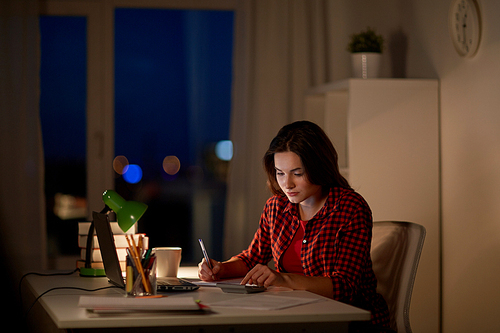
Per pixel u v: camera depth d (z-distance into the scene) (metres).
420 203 2.81
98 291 1.66
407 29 3.08
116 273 1.67
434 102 2.81
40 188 3.50
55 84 3.72
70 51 3.74
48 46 3.71
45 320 2.10
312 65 3.69
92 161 3.73
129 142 3.80
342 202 1.83
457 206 2.66
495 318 2.34
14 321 3.44
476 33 2.43
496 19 2.31
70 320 1.23
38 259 3.48
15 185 3.46
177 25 3.84
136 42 3.81
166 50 3.84
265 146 3.62
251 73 3.63
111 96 3.76
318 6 3.67
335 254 1.77
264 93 3.63
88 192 3.73
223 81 3.86
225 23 3.86
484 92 2.41
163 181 3.83
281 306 1.37
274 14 3.65
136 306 1.30
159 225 3.82
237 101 3.63
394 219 2.79
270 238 2.06
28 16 3.49
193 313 1.30
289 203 1.96
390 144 2.80
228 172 3.78
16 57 3.47
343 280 1.67
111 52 3.76
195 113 3.84
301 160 1.80
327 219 1.83
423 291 2.78
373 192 2.79
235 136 3.63
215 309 1.34
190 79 3.84
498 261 2.31
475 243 2.50
